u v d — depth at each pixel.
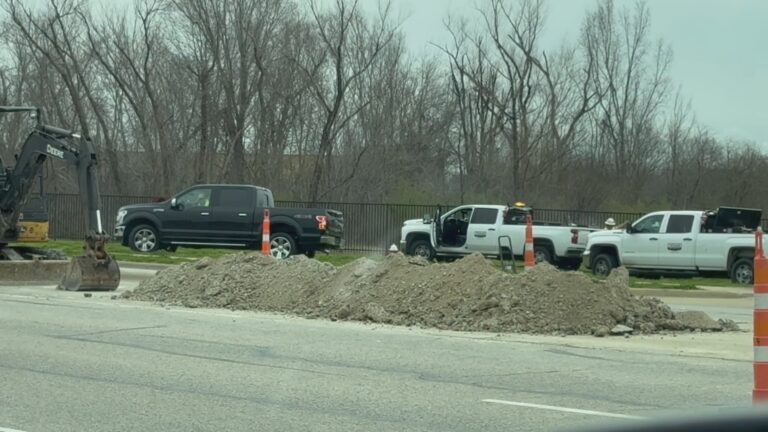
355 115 43.84
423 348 11.31
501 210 27.16
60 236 36.50
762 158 48.50
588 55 48.84
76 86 42.91
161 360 10.20
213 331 12.50
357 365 10.05
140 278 21.44
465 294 13.84
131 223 26.03
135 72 40.19
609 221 27.00
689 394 8.62
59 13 40.44
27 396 8.27
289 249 25.11
